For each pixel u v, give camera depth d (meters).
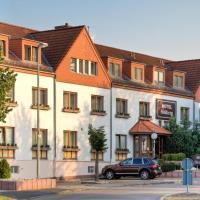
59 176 45.91
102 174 47.53
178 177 49.66
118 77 53.78
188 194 30.50
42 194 31.86
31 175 43.56
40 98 44.75
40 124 44.47
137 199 28.78
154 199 28.70
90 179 46.97
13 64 42.25
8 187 34.56
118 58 53.84
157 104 57.34
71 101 47.66
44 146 44.59
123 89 53.31
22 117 42.91
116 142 52.19
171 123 57.41
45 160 44.66
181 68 65.38
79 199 28.98
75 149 47.47
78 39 48.38
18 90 42.66
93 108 49.94
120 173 46.91
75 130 47.75
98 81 50.47
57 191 33.94
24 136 43.06
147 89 55.97
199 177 50.69
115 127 52.09
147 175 46.44
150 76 57.72
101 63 50.91
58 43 48.06
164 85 59.66
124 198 29.41
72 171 47.19
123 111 53.31
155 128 54.59
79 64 48.59
